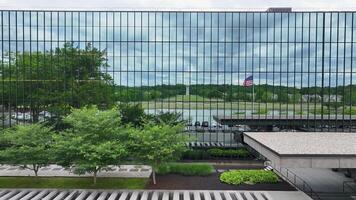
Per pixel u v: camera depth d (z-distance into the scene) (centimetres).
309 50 4550
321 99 4556
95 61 4638
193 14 4591
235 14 4572
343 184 2958
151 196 2944
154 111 4612
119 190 3048
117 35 4634
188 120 4581
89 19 4631
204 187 3130
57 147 3067
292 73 4553
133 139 3219
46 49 4644
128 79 4634
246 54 4575
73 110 3434
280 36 4553
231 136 4566
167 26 4600
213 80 4597
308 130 4553
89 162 2964
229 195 2898
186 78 4606
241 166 4006
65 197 2927
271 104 4569
